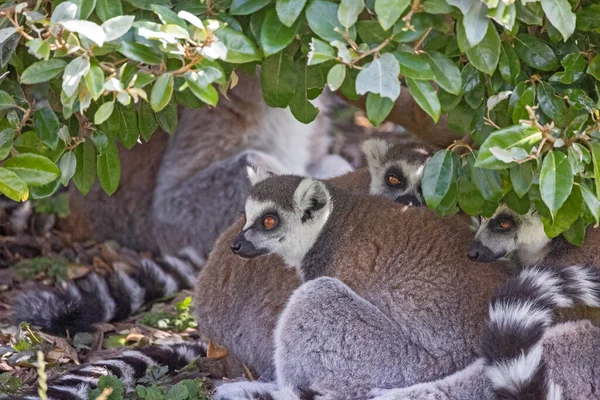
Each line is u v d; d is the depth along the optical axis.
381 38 7.40
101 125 9.09
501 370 8.52
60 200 18.30
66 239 17.72
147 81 7.30
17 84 8.69
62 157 8.70
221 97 17.64
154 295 15.19
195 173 17.73
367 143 14.39
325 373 9.85
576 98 8.12
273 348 10.96
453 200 8.97
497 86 8.38
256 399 9.87
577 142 7.97
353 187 14.48
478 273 9.88
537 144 7.71
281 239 10.95
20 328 12.43
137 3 7.62
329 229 10.82
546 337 8.91
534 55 8.20
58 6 6.96
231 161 17.33
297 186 10.95
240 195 17.17
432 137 14.88
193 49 7.09
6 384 10.28
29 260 16.30
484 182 8.62
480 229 10.23
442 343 9.64
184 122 18.12
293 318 9.97
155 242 18.36
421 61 7.25
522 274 9.12
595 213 7.99
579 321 9.13
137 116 9.77
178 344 12.41
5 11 7.27
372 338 9.77
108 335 13.45
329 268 10.66
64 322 13.26
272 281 11.45
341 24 7.11
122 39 7.37
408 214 10.59
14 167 8.06
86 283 14.87
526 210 9.19
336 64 7.58
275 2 7.57
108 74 7.49
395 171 13.73
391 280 10.05
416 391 9.16
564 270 9.04
